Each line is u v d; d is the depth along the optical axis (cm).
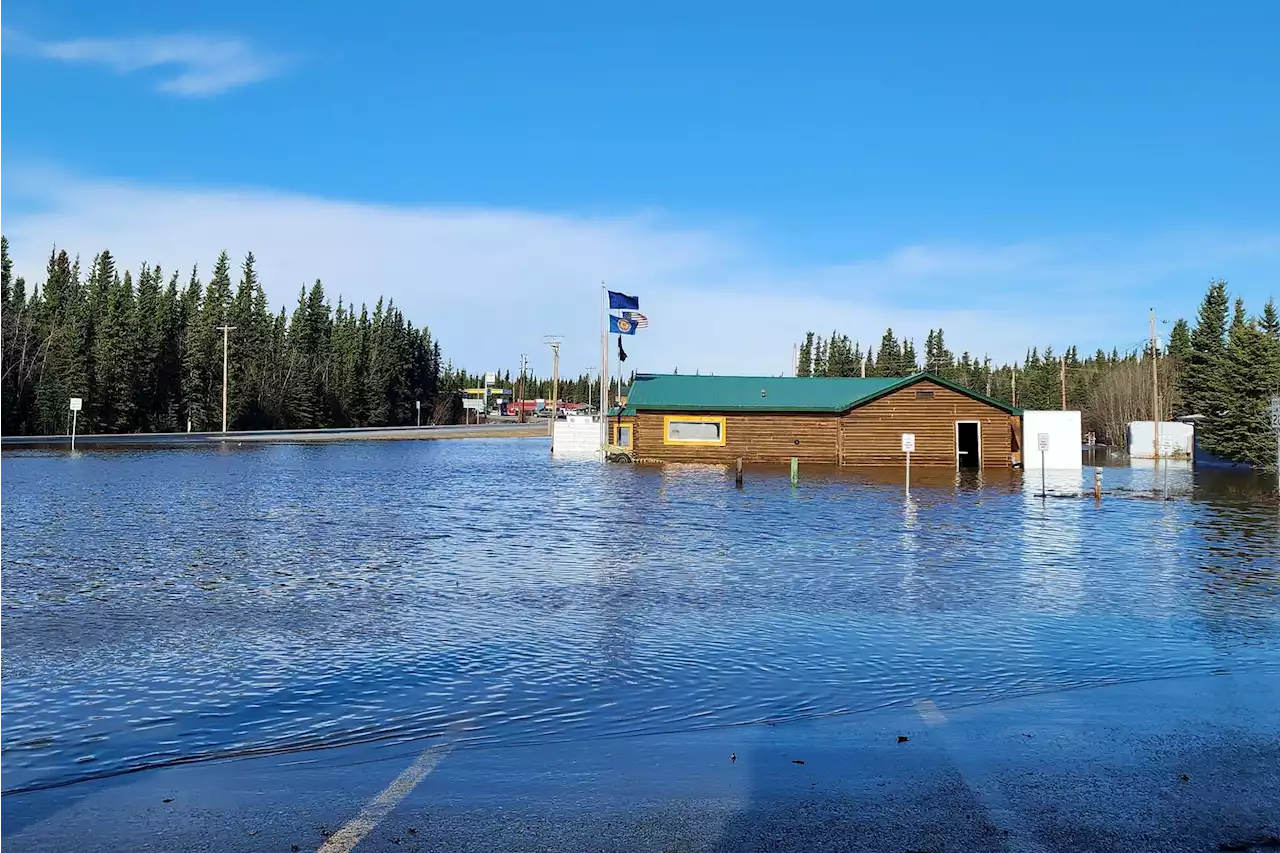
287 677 897
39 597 1265
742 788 610
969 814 564
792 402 4759
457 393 15938
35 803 591
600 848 518
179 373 8681
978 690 855
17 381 7031
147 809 579
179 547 1731
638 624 1128
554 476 3766
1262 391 4962
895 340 13912
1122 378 8369
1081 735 719
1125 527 2144
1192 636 1067
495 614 1181
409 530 2022
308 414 10444
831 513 2414
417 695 842
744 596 1303
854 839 529
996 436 4600
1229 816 561
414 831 542
